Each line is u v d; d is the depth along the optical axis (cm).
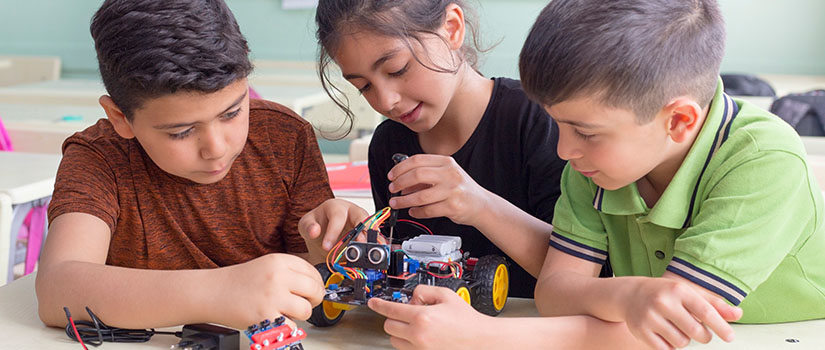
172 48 89
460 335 80
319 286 86
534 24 87
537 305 96
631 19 80
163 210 116
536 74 83
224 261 121
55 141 256
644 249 100
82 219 101
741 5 470
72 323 84
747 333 90
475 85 133
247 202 120
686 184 92
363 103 352
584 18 81
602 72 79
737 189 87
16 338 85
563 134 86
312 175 123
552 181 127
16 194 161
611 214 100
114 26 91
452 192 101
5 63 471
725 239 85
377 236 94
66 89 376
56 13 536
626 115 82
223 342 82
